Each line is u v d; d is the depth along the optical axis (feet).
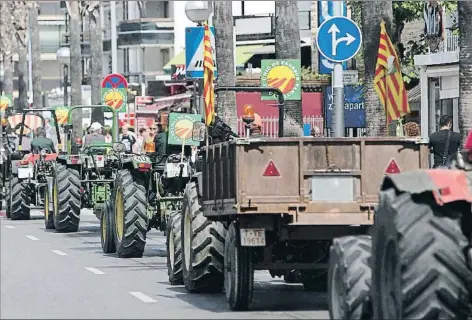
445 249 66.64
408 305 66.90
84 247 157.17
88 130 235.81
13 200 215.31
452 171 68.44
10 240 169.58
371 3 155.22
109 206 147.43
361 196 88.69
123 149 172.55
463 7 145.59
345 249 75.05
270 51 362.33
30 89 513.45
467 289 67.00
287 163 88.38
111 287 109.60
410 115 249.75
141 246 140.46
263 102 282.77
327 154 88.63
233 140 88.99
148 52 541.75
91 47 362.12
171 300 99.50
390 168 88.99
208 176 97.91
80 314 90.33
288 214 88.33
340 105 144.05
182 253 107.34
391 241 68.33
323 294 103.60
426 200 67.97
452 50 224.74
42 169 211.20
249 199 87.97
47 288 108.78
